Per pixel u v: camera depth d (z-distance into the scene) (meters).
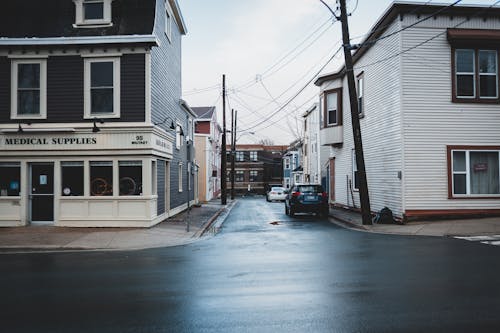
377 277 7.95
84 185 16.09
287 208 23.22
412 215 16.58
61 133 16.03
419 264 9.06
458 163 16.94
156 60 17.45
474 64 17.03
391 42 17.56
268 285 7.52
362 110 21.48
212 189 45.94
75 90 16.23
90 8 16.98
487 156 17.09
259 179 75.31
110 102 16.23
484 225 15.02
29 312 6.15
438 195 16.72
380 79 18.88
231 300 6.61
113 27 16.64
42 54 16.20
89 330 5.38
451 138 16.80
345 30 16.78
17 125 16.14
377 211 19.38
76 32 16.50
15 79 16.25
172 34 21.73
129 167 16.25
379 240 12.93
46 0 17.27
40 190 16.34
